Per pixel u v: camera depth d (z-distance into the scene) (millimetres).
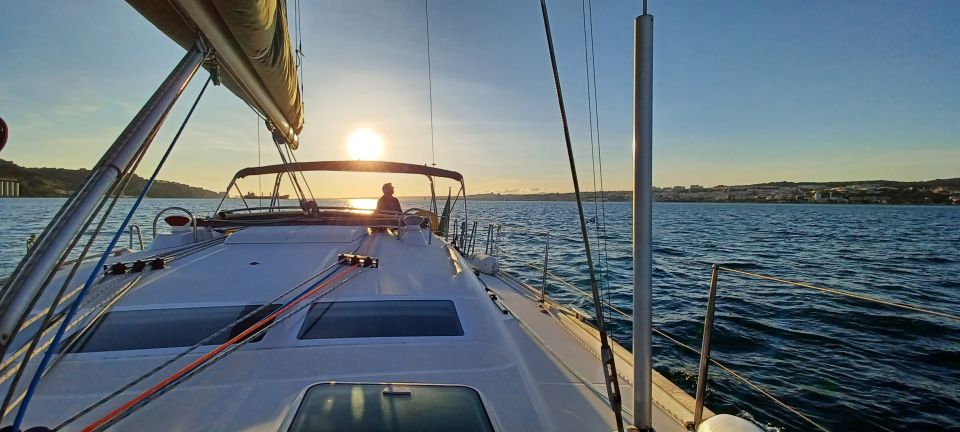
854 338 7523
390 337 2428
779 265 16047
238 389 1966
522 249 18484
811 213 73750
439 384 1931
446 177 7461
